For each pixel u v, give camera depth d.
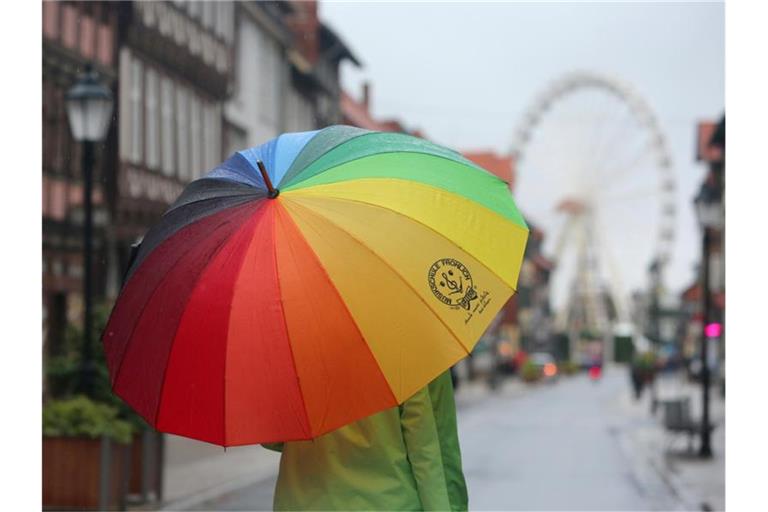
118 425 11.93
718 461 19.11
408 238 3.76
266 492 14.45
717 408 34.53
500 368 65.50
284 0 33.72
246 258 3.74
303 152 3.97
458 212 3.89
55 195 19.20
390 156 4.01
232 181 3.93
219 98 27.66
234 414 3.66
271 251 3.72
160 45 23.58
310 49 38.41
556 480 16.20
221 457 19.80
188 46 25.23
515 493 14.52
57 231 19.25
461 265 3.78
